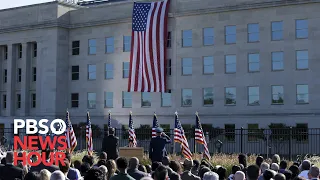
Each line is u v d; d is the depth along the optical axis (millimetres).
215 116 63375
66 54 75812
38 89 76000
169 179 12805
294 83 59281
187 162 16297
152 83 66062
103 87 72750
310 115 57844
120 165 12820
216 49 63969
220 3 63469
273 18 60688
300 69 59125
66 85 75812
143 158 31078
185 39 66125
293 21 59594
